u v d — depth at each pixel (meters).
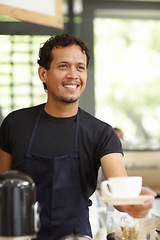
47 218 1.66
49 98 1.74
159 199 3.12
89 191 1.71
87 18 5.41
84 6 5.39
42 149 1.70
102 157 1.66
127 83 5.79
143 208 1.39
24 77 5.01
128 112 5.80
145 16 5.70
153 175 4.30
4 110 4.96
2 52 4.96
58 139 1.71
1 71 4.96
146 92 5.82
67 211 1.66
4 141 1.81
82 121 1.75
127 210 1.47
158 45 5.83
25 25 5.00
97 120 1.76
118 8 5.52
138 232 1.70
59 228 1.65
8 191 1.27
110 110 5.78
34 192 1.35
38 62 1.77
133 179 1.30
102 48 5.70
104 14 5.55
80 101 5.41
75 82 1.63
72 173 1.68
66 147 1.70
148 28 5.77
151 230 1.65
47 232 1.65
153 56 5.82
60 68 1.63
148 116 5.84
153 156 4.31
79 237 1.37
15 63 4.99
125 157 4.27
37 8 4.11
